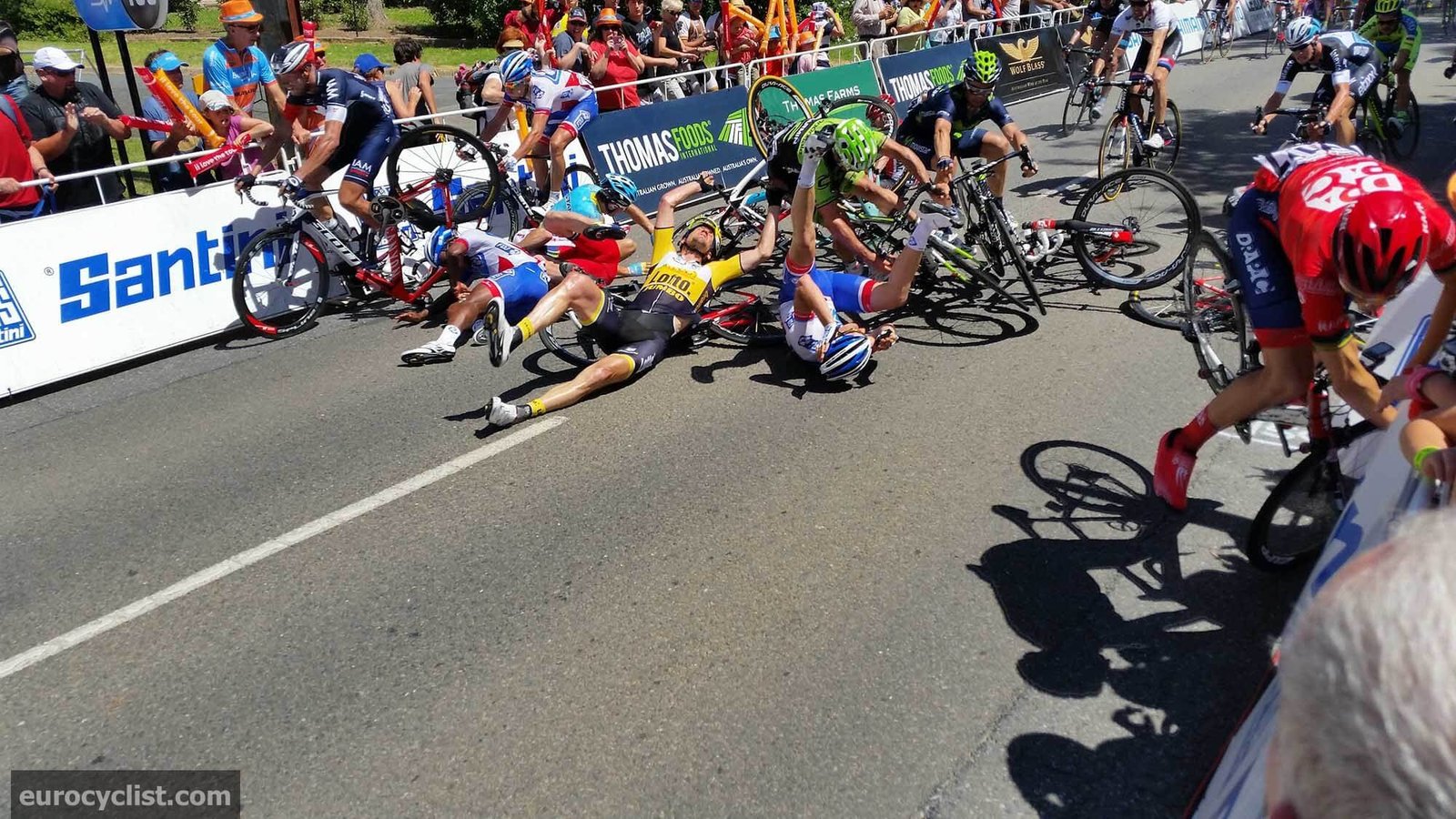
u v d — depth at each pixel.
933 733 2.66
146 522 3.96
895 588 3.28
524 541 3.68
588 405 4.89
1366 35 8.89
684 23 12.22
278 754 2.70
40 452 4.68
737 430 4.52
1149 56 8.33
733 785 2.51
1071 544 3.48
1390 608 0.71
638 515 3.82
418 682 2.95
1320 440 3.05
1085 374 4.88
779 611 3.20
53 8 21.56
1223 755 2.25
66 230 5.46
